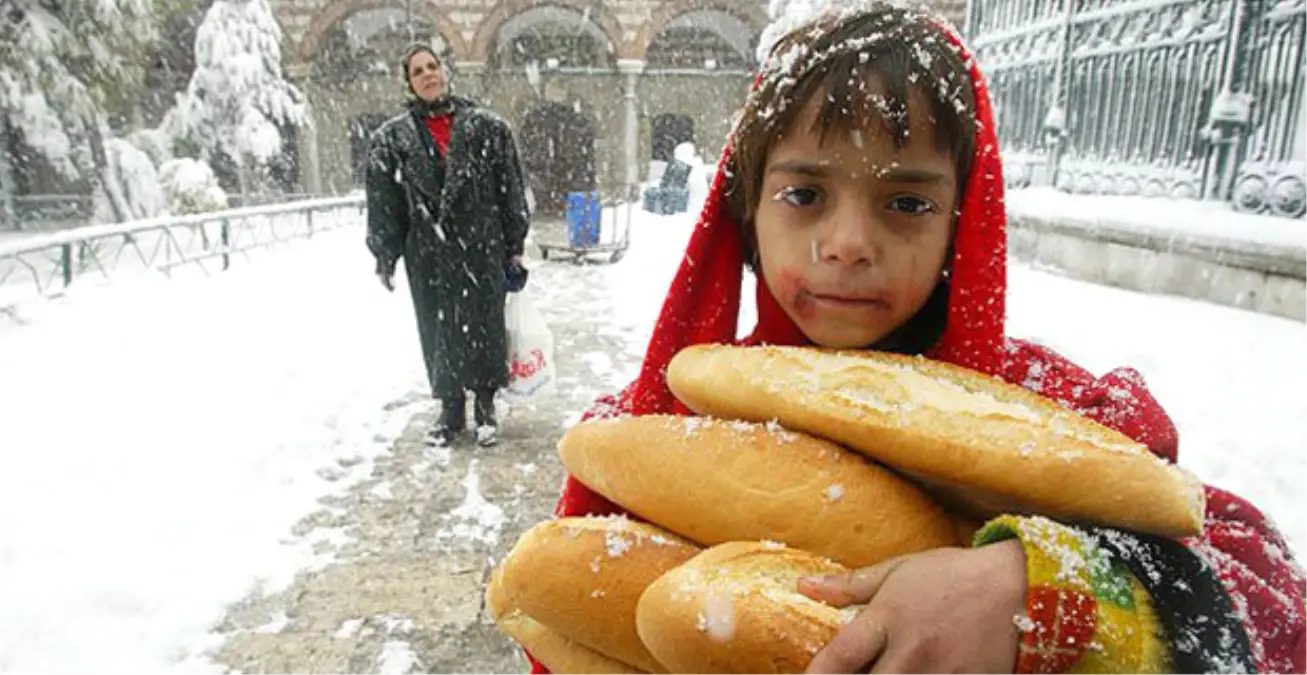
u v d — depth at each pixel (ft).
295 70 91.40
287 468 14.38
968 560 1.88
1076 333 19.47
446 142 14.87
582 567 2.34
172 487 13.28
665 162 100.99
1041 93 29.25
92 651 9.27
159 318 27.17
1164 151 23.56
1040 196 28.25
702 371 2.57
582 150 102.99
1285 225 19.12
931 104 2.63
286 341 24.06
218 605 10.21
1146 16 24.11
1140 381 3.30
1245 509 2.84
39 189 83.61
